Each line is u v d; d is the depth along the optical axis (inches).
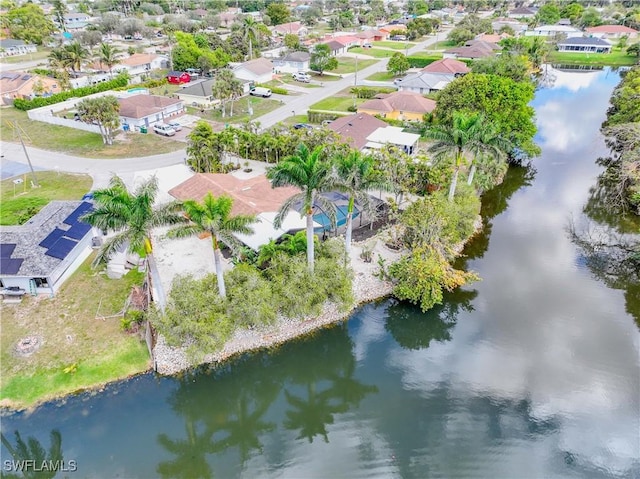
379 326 1712.6
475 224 2311.8
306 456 1272.1
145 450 1270.9
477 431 1312.7
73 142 3225.9
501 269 2026.3
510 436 1294.3
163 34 7057.1
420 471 1207.6
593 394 1419.8
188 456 1268.5
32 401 1355.8
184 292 1504.7
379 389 1466.5
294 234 1967.3
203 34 5610.2
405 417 1368.1
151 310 1485.0
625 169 2409.0
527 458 1232.2
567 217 2463.1
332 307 1740.9
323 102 4158.5
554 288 1907.0
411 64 5561.0
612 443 1272.1
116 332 1562.5
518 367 1526.8
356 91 4350.4
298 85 4773.6
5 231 1836.9
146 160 2925.7
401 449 1272.1
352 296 1685.5
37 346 1503.4
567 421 1336.1
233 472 1230.3
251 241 1838.1
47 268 1705.2
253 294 1521.9
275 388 1497.3
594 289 1903.3
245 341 1582.2
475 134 2065.7
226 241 1424.7
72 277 1825.8
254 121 3614.7
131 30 6756.9
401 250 2031.3
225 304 1525.6
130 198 1326.3
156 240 2070.6
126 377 1438.2
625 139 2480.3
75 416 1332.4
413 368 1541.6
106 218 1314.0
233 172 2785.4
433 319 1744.6
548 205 2596.0
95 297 1720.0
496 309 1788.9
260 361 1556.3
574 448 1259.2
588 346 1606.8
